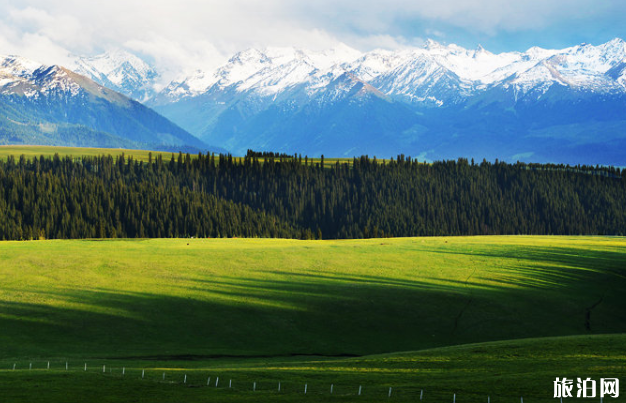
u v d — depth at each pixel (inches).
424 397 1947.6
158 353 2955.2
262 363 2696.9
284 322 3479.3
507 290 4175.7
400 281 4264.3
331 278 4291.3
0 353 2864.2
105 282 4008.4
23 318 3346.5
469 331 3533.5
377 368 2400.3
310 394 1996.8
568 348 2534.5
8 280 3996.1
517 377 2132.1
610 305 4037.9
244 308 3627.0
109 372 2306.8
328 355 3078.2
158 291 3853.3
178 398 1952.5
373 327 3503.9
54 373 2253.9
